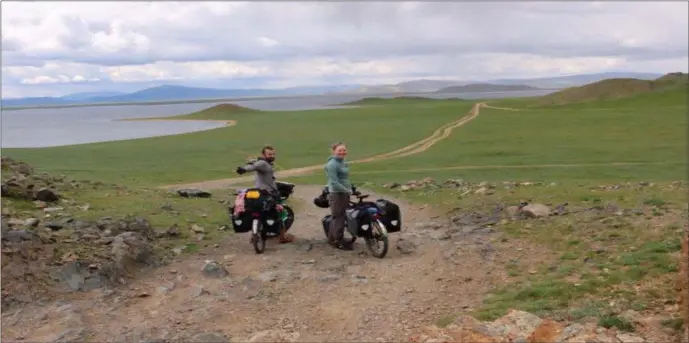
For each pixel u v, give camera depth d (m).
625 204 13.01
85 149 67.56
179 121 161.88
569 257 8.99
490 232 11.66
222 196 20.39
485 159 50.66
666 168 40.09
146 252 10.10
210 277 9.24
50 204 13.77
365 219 10.57
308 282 8.81
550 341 5.79
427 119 113.06
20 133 127.50
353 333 6.73
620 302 6.64
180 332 6.97
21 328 7.07
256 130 100.69
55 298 7.98
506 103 153.38
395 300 7.86
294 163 52.03
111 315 7.55
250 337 6.76
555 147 59.25
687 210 11.48
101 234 10.58
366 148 65.69
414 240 11.69
